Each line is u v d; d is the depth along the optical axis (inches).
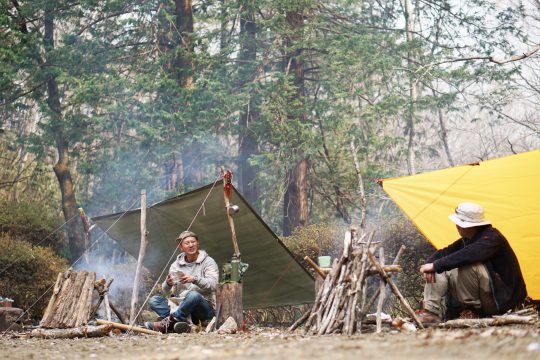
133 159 924.0
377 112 921.5
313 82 998.4
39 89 958.4
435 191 382.3
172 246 451.5
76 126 928.3
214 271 348.2
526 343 164.2
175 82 894.4
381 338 210.7
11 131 1130.7
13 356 214.1
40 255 649.0
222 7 954.1
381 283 271.6
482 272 271.0
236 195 398.9
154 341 265.6
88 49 935.0
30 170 1243.8
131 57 963.3
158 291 602.9
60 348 250.1
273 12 992.9
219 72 932.6
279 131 919.0
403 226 518.9
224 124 951.0
